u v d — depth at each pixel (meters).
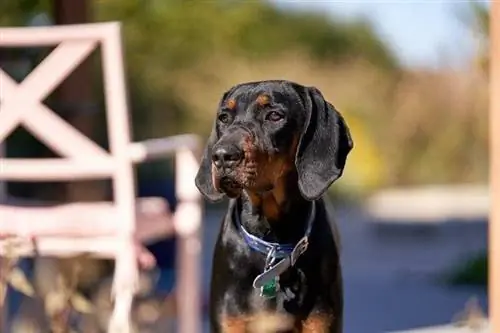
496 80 4.54
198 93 17.86
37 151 7.97
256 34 17.70
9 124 5.26
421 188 25.84
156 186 12.15
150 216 5.68
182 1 10.66
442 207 21.77
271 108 4.32
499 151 4.52
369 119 23.27
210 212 20.53
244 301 4.46
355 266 13.02
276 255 4.42
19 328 6.52
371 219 19.77
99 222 5.22
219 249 4.56
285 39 21.34
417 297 10.11
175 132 17.66
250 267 4.44
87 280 6.09
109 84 5.18
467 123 22.39
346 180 23.34
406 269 12.50
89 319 6.04
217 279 4.54
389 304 9.62
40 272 5.98
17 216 5.32
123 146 5.19
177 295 6.65
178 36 12.28
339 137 4.44
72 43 5.21
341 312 4.57
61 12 6.58
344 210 22.80
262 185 4.21
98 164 5.21
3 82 5.25
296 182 4.44
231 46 16.67
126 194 5.20
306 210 4.49
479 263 11.23
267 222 4.43
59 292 5.60
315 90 4.51
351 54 23.00
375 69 23.11
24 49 6.95
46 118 5.24
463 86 21.41
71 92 6.48
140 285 5.76
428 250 15.02
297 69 21.92
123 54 5.21
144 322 6.60
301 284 4.41
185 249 6.11
